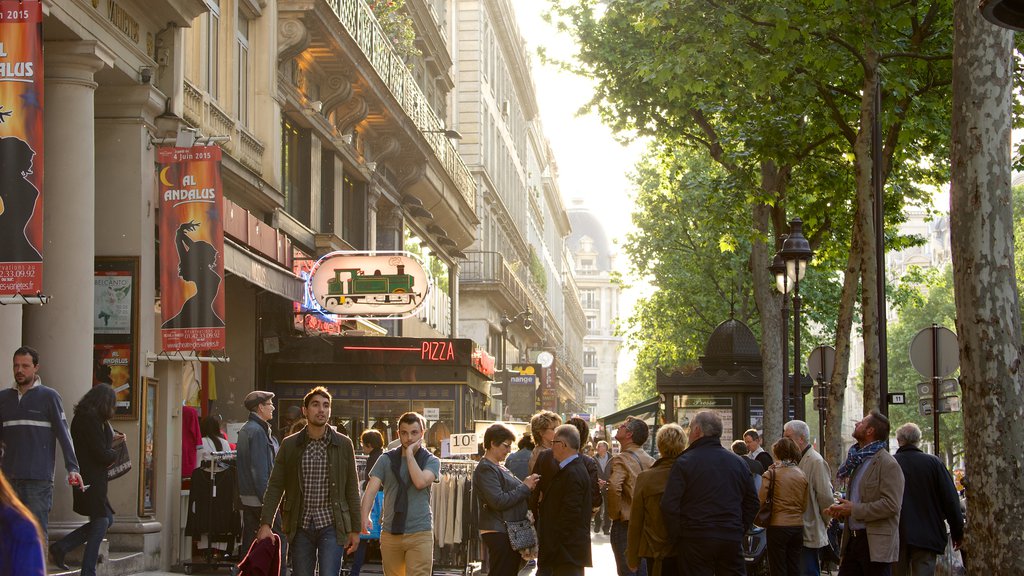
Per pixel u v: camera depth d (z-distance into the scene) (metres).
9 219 11.89
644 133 28.41
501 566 10.98
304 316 25.52
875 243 18.70
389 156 33.41
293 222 25.06
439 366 25.08
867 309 18.62
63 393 14.29
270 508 10.12
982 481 9.73
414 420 11.16
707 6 19.67
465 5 58.44
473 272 55.53
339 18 25.20
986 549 9.68
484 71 60.00
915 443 11.38
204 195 16.42
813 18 18.28
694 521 9.66
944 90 21.91
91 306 14.62
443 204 40.75
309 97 27.00
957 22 10.02
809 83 20.67
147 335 16.19
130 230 16.06
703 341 47.94
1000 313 9.78
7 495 3.34
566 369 103.50
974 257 9.85
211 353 18.11
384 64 30.25
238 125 21.91
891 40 19.58
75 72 14.61
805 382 38.50
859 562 11.02
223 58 21.62
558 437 10.66
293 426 13.92
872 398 18.48
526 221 84.81
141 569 15.50
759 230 27.16
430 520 11.20
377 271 25.39
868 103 18.80
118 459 13.09
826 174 25.98
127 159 16.11
